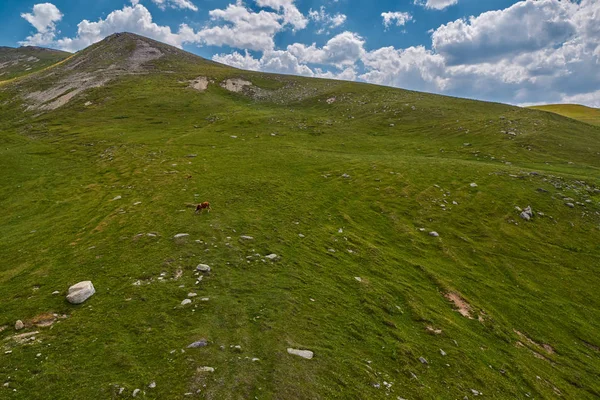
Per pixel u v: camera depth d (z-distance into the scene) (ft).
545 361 60.49
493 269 92.63
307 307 58.18
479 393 46.68
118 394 36.50
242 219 96.94
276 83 444.96
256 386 38.37
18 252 78.43
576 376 57.88
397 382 44.47
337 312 58.70
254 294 59.67
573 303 82.17
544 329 71.26
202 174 143.95
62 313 52.60
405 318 62.59
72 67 482.69
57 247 80.33
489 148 206.18
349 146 216.95
